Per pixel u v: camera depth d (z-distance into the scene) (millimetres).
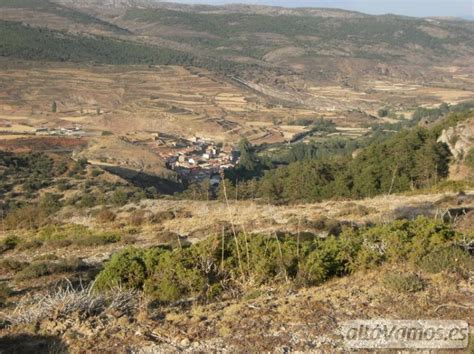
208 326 9305
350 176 43219
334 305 9953
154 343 8734
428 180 39188
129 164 97938
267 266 12047
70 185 64438
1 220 36312
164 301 11305
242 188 50219
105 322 9438
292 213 26734
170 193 81625
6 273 17891
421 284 10523
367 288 10773
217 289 11445
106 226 28156
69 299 9820
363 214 24812
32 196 58688
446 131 44906
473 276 11070
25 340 8875
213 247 12891
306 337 8789
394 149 44312
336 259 12320
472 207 23688
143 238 23203
